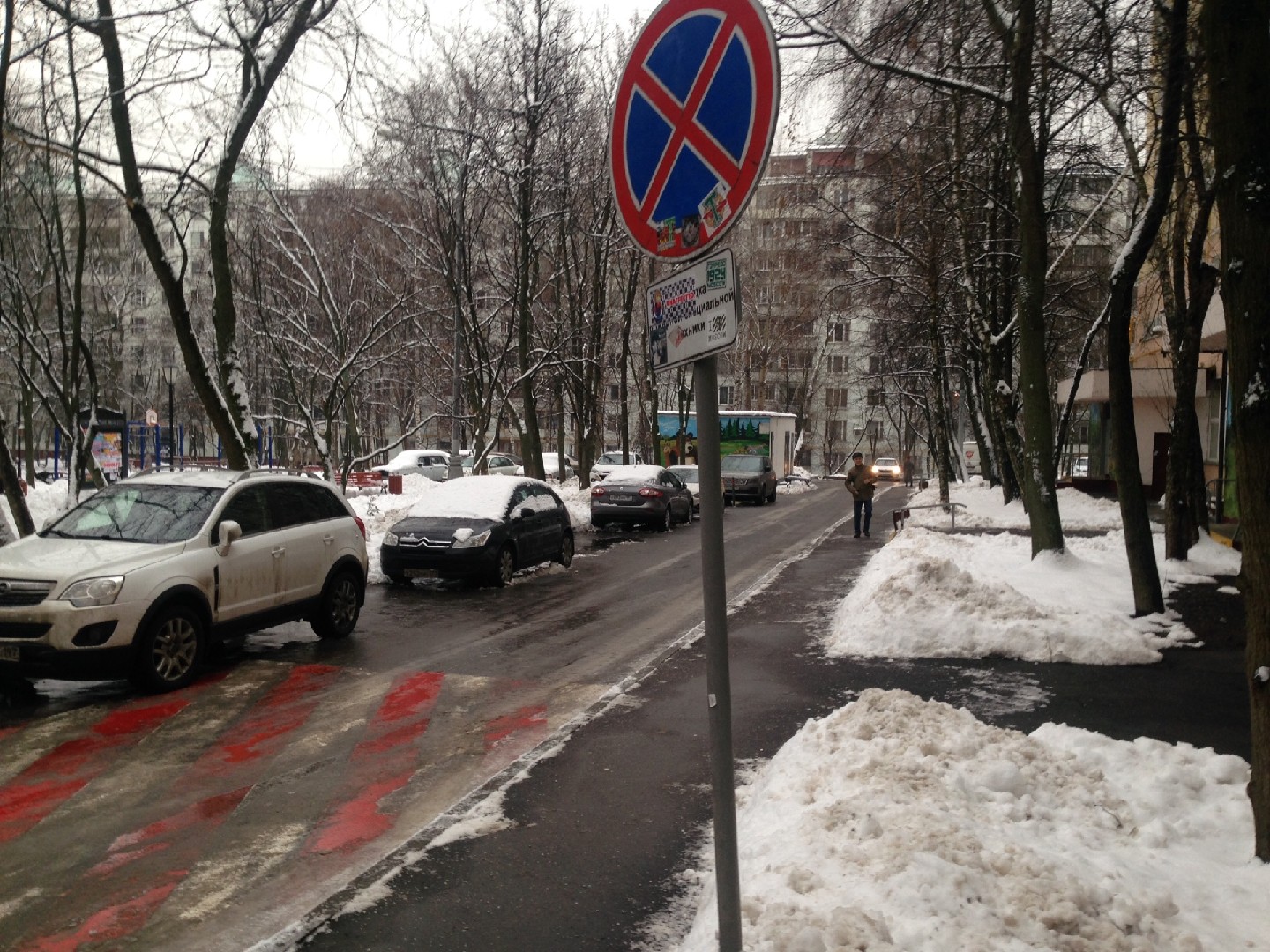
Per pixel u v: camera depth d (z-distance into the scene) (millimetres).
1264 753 3932
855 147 12523
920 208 18328
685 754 6129
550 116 24109
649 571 15891
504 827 4914
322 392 23906
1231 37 3859
